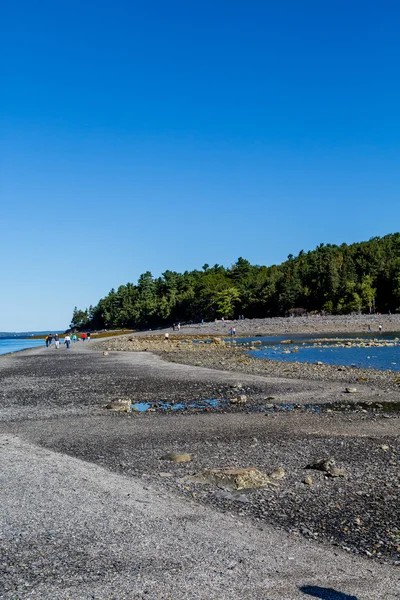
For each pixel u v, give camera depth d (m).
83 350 69.62
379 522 9.30
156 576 7.22
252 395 25.47
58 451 15.09
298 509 10.01
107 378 34.34
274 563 7.66
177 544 8.32
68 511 9.85
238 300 160.88
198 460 13.75
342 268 159.00
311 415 20.08
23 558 7.84
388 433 16.59
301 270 168.75
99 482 11.76
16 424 19.70
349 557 7.91
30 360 53.81
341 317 118.38
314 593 6.75
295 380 30.53
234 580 7.10
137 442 16.11
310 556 7.93
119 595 6.70
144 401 24.69
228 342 76.56
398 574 7.35
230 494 10.88
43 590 6.85
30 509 9.98
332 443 15.35
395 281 138.38
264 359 45.72
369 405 22.03
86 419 20.36
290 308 150.62
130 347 72.19
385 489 11.05
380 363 41.16
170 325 177.25
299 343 70.94
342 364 41.16
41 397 26.77
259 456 14.03
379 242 185.38
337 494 10.81
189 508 10.07
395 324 102.69
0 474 12.45
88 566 7.54
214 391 27.02
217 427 18.17
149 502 10.38
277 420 19.19
